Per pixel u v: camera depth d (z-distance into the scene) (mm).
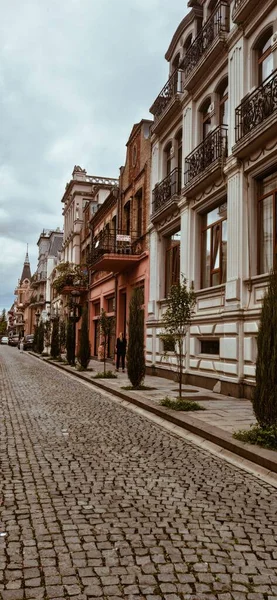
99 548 3611
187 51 16375
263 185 12062
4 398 12281
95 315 33219
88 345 21297
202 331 14359
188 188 15219
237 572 3311
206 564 3408
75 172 43812
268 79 11805
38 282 74062
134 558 3463
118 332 25562
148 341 19703
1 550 3559
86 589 3035
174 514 4359
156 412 9898
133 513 4348
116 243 23297
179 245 17766
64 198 48469
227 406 10383
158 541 3762
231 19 13234
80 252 41094
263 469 5949
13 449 6727
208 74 14961
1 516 4219
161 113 18703
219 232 14320
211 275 14703
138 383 13688
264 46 12250
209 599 2967
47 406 10938
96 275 32344
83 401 11891
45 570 3264
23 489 4969
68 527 3992
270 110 11047
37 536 3811
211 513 4426
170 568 3330
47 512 4328
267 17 11758
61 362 27516
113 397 12781
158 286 19109
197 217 15758
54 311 53688
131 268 23375
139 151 22688
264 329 7062
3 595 2949
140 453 6641
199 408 9906
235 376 12070
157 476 5555
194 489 5125
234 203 12594
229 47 13344
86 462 6078
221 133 13742
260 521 4270
